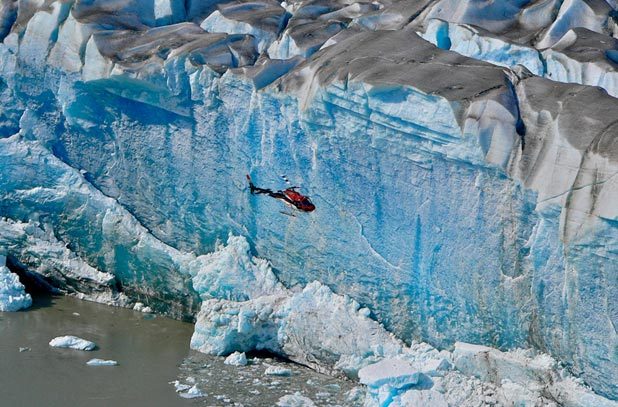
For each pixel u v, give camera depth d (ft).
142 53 157.89
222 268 150.82
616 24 156.66
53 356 143.95
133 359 143.84
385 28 160.35
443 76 134.00
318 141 143.13
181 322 158.81
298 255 148.15
